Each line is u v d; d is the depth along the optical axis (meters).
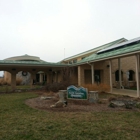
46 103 7.94
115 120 4.87
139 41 10.30
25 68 17.23
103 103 7.75
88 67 16.41
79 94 8.09
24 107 7.02
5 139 3.56
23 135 3.77
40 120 4.97
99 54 14.74
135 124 4.46
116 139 3.45
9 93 13.52
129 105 6.90
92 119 5.01
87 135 3.71
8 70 15.85
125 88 15.70
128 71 17.66
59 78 21.31
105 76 16.41
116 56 10.61
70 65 17.11
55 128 4.21
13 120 5.02
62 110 6.36
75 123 4.61
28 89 15.67
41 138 3.57
